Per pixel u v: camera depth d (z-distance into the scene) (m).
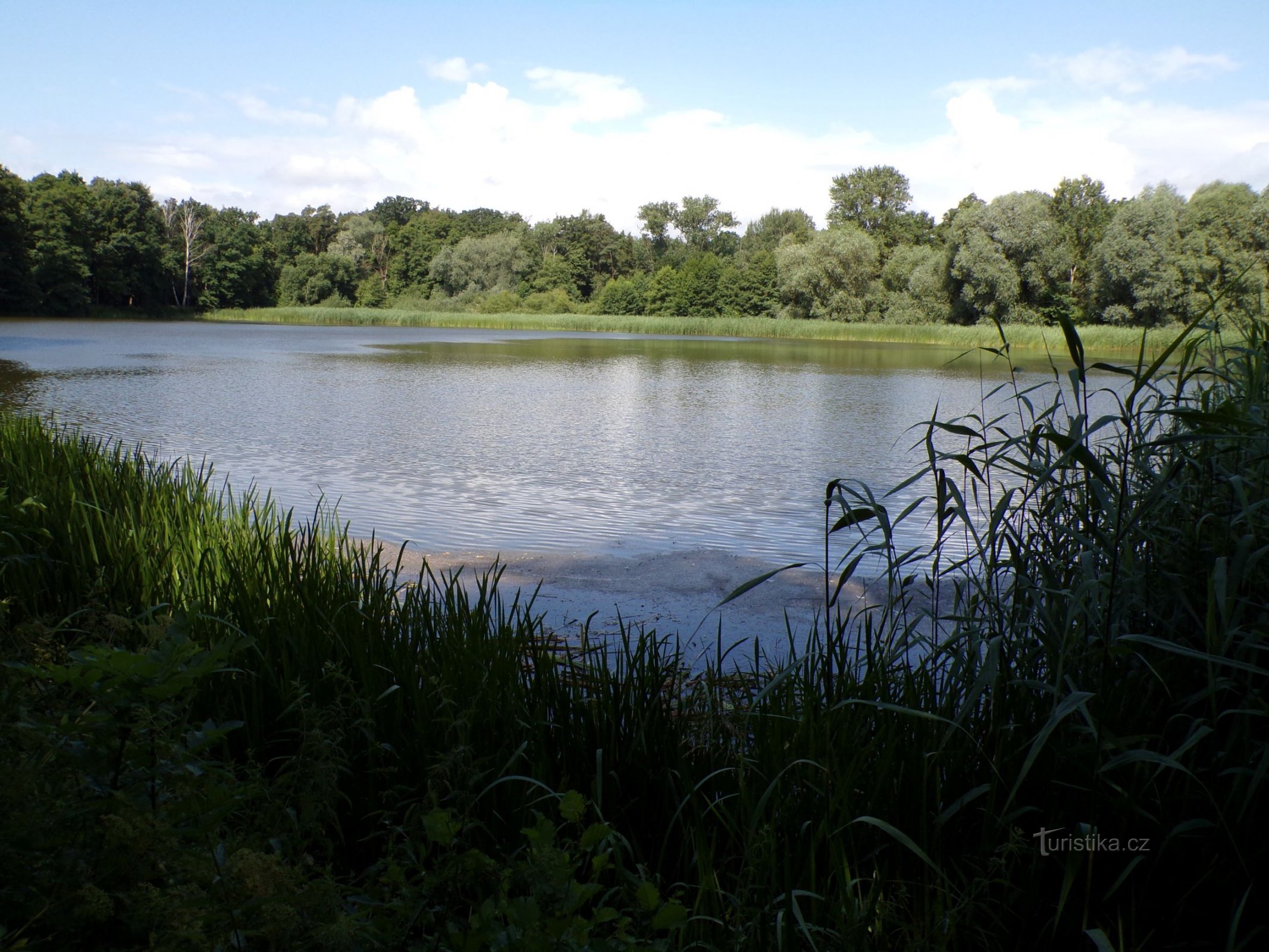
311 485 8.25
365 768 2.26
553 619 4.50
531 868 1.19
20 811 1.24
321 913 1.25
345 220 107.69
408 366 24.25
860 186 84.50
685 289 75.00
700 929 1.74
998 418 2.77
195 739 1.43
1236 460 2.59
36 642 1.87
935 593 2.73
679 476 9.24
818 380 22.47
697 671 3.72
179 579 3.55
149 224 71.94
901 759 2.18
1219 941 1.95
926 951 1.71
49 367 21.17
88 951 1.20
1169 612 2.48
